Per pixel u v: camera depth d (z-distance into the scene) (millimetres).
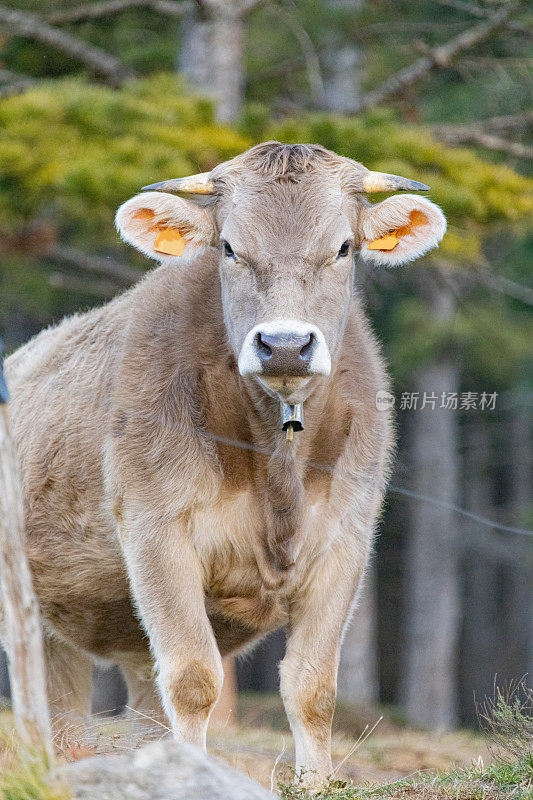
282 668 12031
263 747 18531
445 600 49281
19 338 43906
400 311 42719
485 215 25516
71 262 31547
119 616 14117
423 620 49312
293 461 11805
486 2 30625
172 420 11883
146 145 23766
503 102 36969
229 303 11531
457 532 50438
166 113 25609
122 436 12172
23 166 23453
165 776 8297
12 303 39656
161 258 12367
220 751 16734
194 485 11766
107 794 8125
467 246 26031
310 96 38156
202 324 12195
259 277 11227
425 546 49094
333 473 12148
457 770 11547
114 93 26438
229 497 11883
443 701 49188
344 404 12227
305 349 10391
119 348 13109
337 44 34594
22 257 30578
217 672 11453
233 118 30000
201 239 12320
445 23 34781
